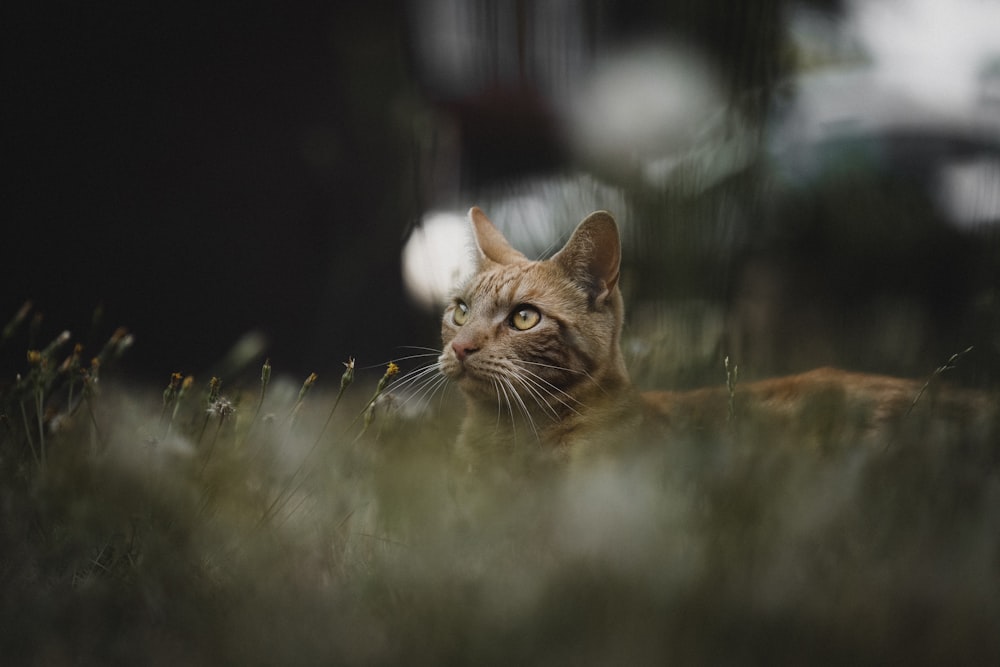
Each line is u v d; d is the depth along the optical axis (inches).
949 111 89.1
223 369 75.8
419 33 85.7
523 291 62.6
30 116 86.2
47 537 54.4
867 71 95.9
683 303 66.8
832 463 56.7
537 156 74.5
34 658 50.6
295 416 58.5
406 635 50.6
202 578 53.2
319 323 87.9
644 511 54.1
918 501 53.9
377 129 86.4
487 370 62.0
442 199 80.9
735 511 53.4
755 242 75.2
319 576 53.6
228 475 57.2
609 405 62.1
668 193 66.9
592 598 51.1
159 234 88.3
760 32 66.6
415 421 63.8
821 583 51.4
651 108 68.2
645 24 69.4
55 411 59.4
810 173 82.7
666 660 47.8
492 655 49.1
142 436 58.7
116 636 51.4
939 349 71.5
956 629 49.4
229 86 88.7
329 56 88.9
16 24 85.8
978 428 58.2
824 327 77.8
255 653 50.4
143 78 87.7
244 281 89.4
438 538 53.9
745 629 50.0
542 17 70.0
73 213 87.0
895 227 81.1
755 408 60.0
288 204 88.9
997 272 74.8
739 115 67.0
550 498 55.5
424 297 76.6
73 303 86.9
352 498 57.1
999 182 82.9
